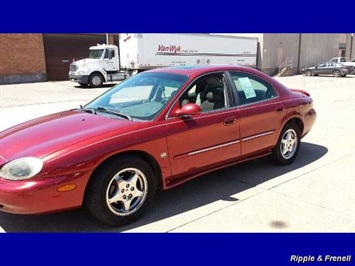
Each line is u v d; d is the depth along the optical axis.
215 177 4.73
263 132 4.65
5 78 23.08
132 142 3.37
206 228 3.42
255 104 4.57
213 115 4.07
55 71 25.38
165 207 3.84
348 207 3.85
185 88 3.96
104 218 3.31
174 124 3.71
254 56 31.48
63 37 25.31
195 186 4.43
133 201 3.51
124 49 23.61
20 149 3.23
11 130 3.88
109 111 4.00
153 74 4.49
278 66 35.59
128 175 3.45
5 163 3.10
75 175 3.07
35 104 13.16
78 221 3.56
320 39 39.94
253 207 3.84
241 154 4.44
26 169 2.99
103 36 27.22
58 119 3.92
